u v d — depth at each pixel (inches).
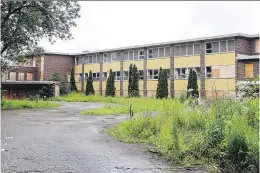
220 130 308.5
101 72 2122.3
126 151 356.2
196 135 355.6
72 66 2317.9
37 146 380.8
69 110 985.5
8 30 1074.1
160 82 1653.5
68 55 2297.0
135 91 1772.9
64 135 470.6
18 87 1973.4
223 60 1491.1
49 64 2230.6
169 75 1727.4
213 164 291.7
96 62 2161.7
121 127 506.6
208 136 315.9
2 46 1111.6
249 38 1488.7
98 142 412.2
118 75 2017.7
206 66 1557.6
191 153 319.3
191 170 280.5
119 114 831.1
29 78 2239.2
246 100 383.9
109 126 576.4
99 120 685.9
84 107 1119.6
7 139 429.1
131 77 1827.0
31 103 1181.1
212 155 300.8
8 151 348.8
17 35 1103.0
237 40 1451.8
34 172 268.7
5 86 1977.1
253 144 264.2
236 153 273.3
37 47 1206.9
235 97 398.6
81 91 2256.4
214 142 310.0
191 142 335.0
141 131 454.0
